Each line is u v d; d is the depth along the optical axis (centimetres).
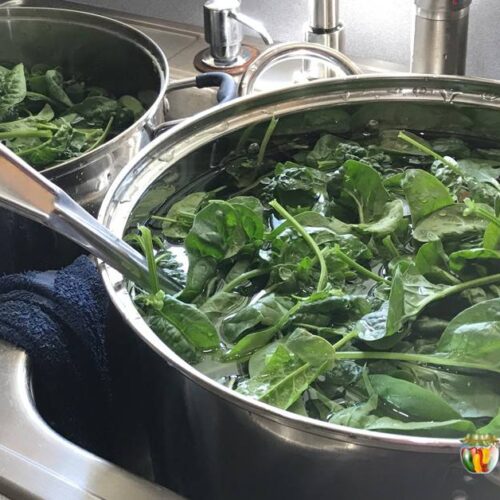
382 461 36
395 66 86
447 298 48
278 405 41
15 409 47
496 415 39
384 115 64
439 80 62
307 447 37
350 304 47
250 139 63
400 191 58
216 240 51
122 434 58
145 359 45
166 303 46
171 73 88
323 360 42
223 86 69
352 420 40
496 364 42
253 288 51
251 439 39
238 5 85
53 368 52
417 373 43
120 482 42
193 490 46
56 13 85
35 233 60
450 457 35
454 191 56
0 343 52
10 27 87
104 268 47
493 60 81
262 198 60
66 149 76
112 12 101
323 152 63
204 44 93
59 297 54
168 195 59
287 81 85
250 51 90
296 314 46
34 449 44
